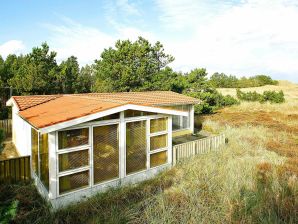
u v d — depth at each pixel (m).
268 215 6.62
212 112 26.80
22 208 7.29
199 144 12.16
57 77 23.20
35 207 7.34
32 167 9.52
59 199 7.35
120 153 8.82
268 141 14.69
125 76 22.44
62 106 10.35
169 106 16.31
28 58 24.00
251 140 14.73
